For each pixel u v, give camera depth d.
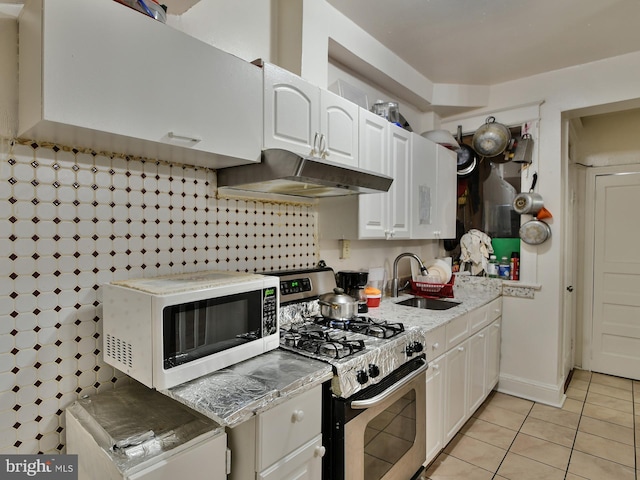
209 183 1.56
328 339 1.51
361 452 1.32
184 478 0.94
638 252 3.25
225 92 1.26
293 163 1.30
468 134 3.23
